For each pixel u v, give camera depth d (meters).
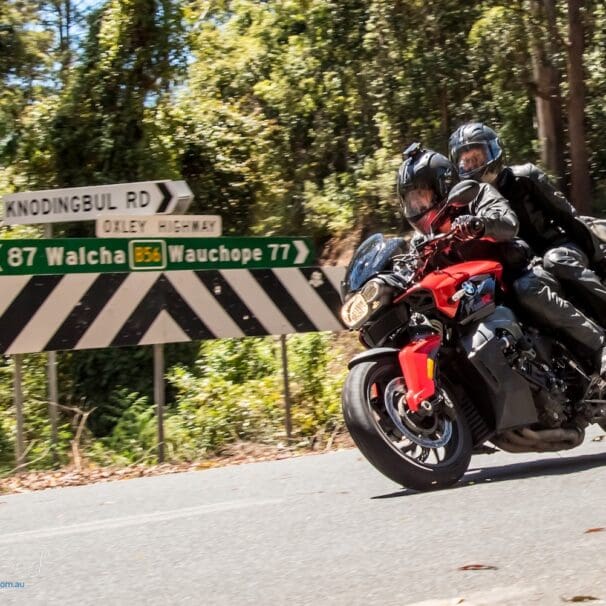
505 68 22.11
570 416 6.64
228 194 24.92
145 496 6.54
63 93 22.20
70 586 4.38
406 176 6.30
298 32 29.52
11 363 11.62
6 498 6.85
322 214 28.02
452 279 6.18
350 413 5.85
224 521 5.54
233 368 11.00
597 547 4.55
